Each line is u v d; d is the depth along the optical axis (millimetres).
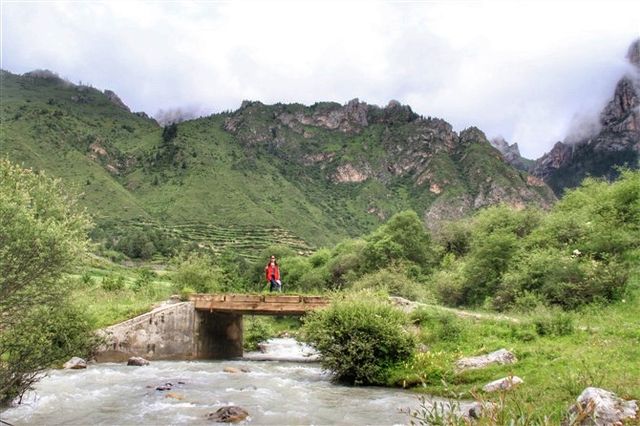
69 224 13672
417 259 70312
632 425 9258
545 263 32312
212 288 44656
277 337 46688
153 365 25984
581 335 18922
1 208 11453
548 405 11414
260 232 182375
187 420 13836
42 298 12633
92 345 24750
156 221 177750
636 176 40750
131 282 55688
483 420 6207
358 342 19719
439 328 21531
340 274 76500
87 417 14117
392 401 16234
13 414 14297
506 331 20453
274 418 14172
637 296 26484
